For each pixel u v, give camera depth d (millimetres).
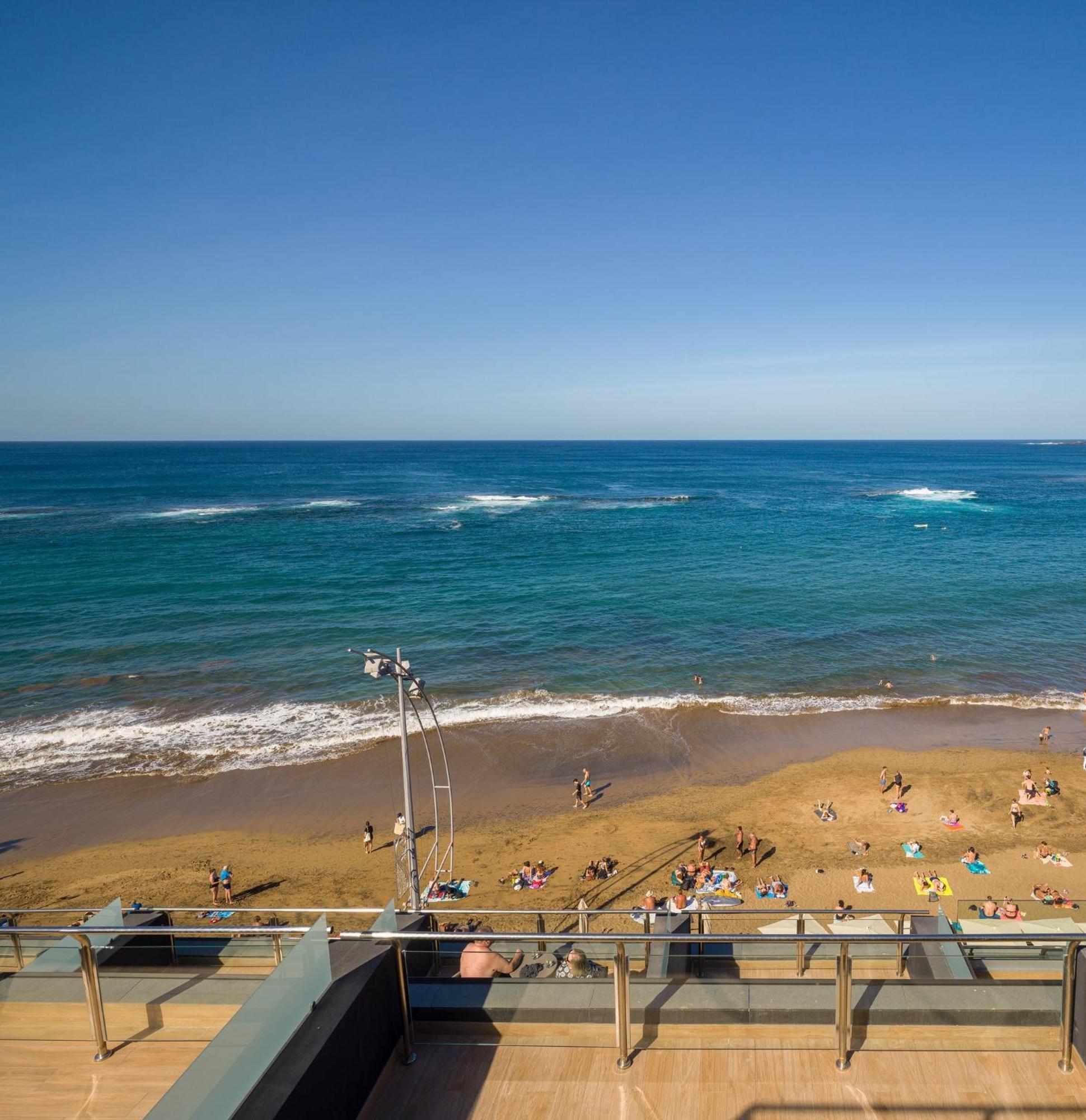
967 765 27781
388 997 5223
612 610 48188
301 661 38969
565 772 27766
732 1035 5441
